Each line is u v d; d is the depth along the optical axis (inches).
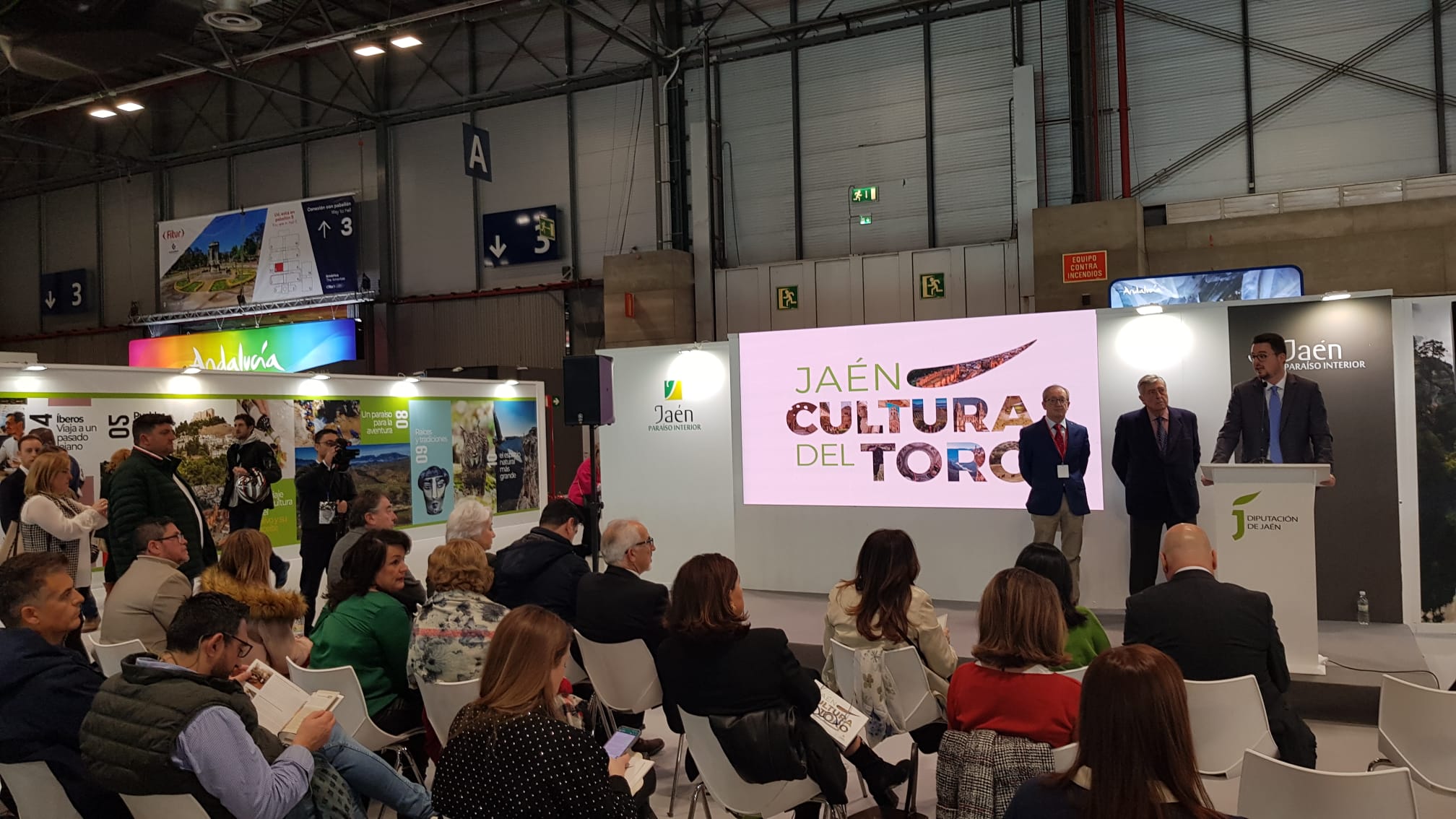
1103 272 413.7
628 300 505.0
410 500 389.1
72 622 102.0
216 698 87.8
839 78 494.6
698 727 110.3
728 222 521.3
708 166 511.5
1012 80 457.1
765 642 109.2
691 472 307.9
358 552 139.5
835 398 272.4
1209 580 116.3
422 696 127.8
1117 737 58.2
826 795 111.8
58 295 727.1
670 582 310.3
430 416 400.5
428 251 598.9
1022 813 62.5
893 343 264.1
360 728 127.5
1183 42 431.5
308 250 617.0
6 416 266.1
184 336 648.4
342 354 584.4
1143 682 58.3
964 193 470.6
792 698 110.6
